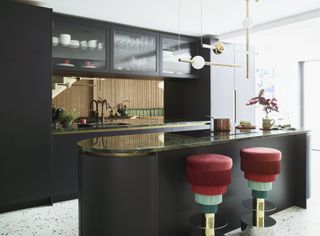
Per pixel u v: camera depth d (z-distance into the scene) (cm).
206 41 499
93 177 205
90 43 401
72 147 363
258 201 253
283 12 379
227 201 272
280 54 687
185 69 497
